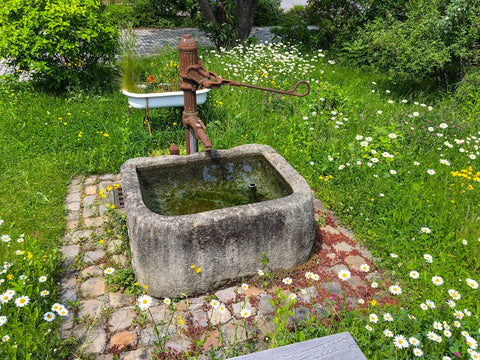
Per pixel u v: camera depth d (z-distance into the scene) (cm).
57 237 330
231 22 918
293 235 284
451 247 316
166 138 495
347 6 919
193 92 351
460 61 617
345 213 365
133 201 273
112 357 232
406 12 747
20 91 605
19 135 483
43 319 246
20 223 342
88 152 458
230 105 571
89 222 356
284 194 315
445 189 379
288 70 687
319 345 159
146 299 237
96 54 631
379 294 278
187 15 1466
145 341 242
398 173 407
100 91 623
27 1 612
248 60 696
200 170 341
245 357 154
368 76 773
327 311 257
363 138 472
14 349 208
